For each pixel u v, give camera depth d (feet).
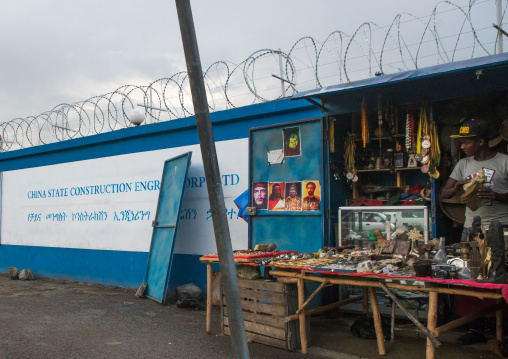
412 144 19.01
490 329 16.56
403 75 16.49
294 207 20.97
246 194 23.61
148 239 29.48
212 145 11.25
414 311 17.79
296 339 16.20
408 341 16.56
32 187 38.29
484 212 16.66
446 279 12.27
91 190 33.37
